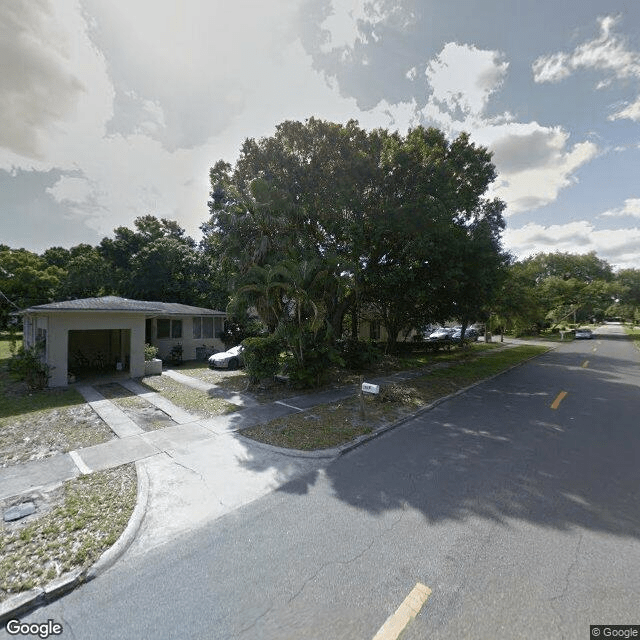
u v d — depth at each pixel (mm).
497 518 3982
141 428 7219
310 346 11164
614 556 3316
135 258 28953
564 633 2518
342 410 8547
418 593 2885
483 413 8578
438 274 12625
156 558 3383
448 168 13336
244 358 10789
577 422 7789
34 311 10516
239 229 12352
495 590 2900
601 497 4449
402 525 3859
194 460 5668
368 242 13664
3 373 13047
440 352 22422
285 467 5430
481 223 15094
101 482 4910
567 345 28516
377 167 13367
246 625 2621
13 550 3473
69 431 7023
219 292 27906
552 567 3166
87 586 3055
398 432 7145
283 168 13648
